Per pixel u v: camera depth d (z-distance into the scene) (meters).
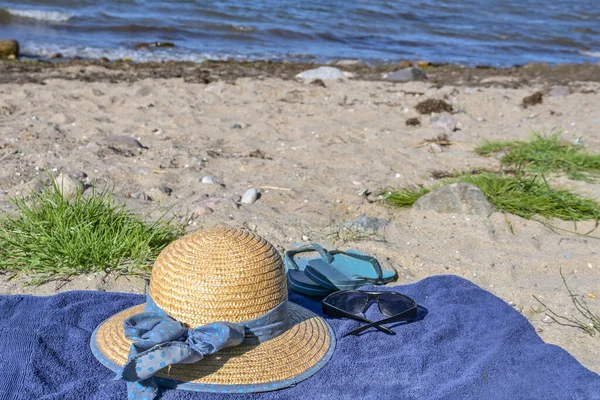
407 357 1.10
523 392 1.02
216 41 5.53
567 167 2.18
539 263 1.50
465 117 2.93
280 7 7.16
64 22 5.52
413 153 2.36
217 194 1.83
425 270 1.47
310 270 1.36
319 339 1.08
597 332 1.23
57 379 0.99
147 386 0.94
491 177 1.96
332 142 2.46
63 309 1.17
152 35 5.47
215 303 0.96
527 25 8.20
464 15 8.48
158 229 1.49
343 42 6.07
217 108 2.87
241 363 0.97
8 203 1.65
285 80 3.70
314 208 1.78
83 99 2.84
